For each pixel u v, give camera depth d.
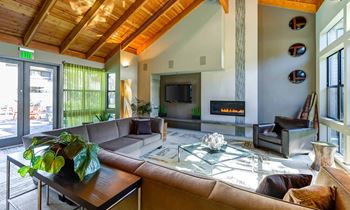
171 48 6.25
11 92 4.34
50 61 4.90
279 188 1.23
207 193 1.07
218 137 3.26
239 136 5.64
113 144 3.31
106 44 5.93
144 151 3.74
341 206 0.96
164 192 1.23
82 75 5.72
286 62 5.28
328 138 4.40
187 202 1.12
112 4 4.55
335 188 1.09
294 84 5.20
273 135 4.06
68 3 4.04
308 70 5.04
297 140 3.70
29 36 4.18
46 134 2.61
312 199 1.00
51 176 1.36
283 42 5.29
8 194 1.84
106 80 6.52
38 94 4.81
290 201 1.02
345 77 3.26
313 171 3.09
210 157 3.01
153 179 1.28
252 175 2.94
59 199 2.13
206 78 6.18
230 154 3.09
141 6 4.76
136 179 1.32
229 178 2.84
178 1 5.38
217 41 5.49
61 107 5.18
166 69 6.36
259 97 5.61
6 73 4.26
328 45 4.03
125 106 6.43
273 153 3.99
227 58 5.79
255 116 5.49
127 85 6.46
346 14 3.22
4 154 3.78
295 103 5.20
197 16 5.76
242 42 5.58
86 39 5.29
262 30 5.51
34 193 2.31
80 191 1.17
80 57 5.69
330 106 4.42
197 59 5.80
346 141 3.27
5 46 4.06
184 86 6.67
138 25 5.72
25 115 4.57
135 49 6.84
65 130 2.96
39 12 3.89
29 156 1.36
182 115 6.90
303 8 4.98
